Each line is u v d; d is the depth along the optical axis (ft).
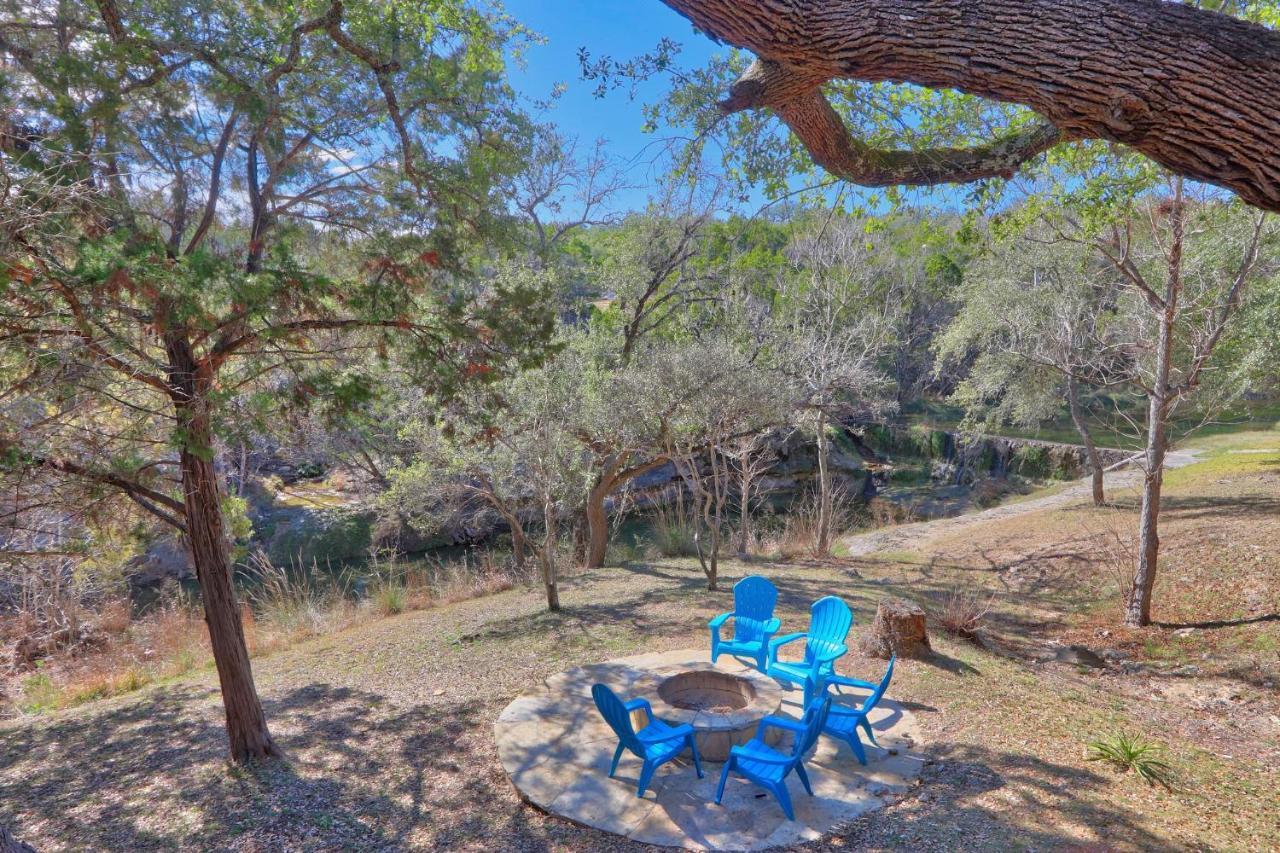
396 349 22.36
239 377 21.75
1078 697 27.25
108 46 15.90
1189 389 37.91
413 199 21.33
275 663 35.09
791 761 18.16
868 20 8.02
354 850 17.75
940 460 104.63
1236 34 6.69
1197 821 17.65
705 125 15.30
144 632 49.08
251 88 17.99
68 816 20.16
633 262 57.11
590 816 18.49
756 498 85.20
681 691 25.44
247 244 19.62
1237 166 6.77
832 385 55.06
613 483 54.29
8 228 13.51
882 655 29.43
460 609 42.86
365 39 20.79
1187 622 36.76
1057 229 33.78
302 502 74.43
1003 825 17.15
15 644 46.09
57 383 15.88
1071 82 7.14
